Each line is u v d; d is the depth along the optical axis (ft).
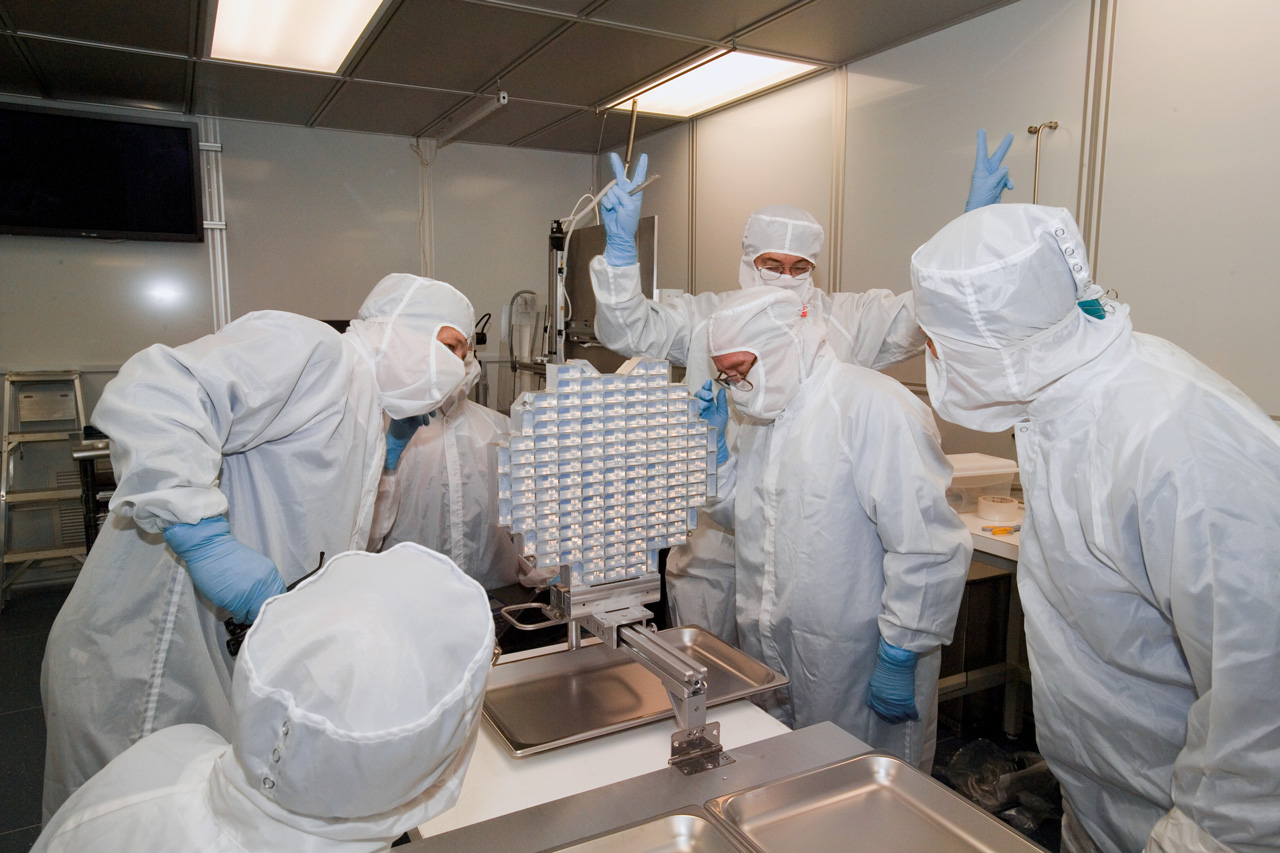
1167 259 6.20
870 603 4.75
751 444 5.26
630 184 5.61
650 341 6.55
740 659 4.04
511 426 3.47
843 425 4.67
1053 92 6.88
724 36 8.19
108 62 9.18
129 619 3.88
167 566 3.85
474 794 3.03
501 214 14.16
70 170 10.87
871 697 4.71
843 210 9.20
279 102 10.97
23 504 11.35
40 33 8.23
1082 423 3.26
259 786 1.70
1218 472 2.76
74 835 1.92
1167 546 2.84
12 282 10.96
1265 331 5.65
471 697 1.74
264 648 1.68
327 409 3.98
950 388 3.66
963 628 7.15
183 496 3.27
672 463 3.79
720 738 3.45
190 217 11.65
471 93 10.39
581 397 3.48
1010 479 6.99
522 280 14.48
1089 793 3.72
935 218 8.05
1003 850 2.71
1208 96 5.84
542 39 8.37
